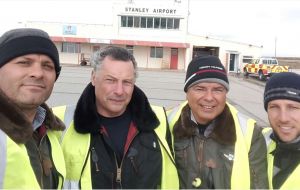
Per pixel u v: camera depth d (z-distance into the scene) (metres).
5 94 2.14
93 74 2.78
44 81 2.26
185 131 2.85
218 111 2.81
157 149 2.79
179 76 33.72
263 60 34.94
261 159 2.74
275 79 2.70
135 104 2.84
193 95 2.82
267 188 2.68
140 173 2.70
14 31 2.24
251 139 2.78
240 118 2.90
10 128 2.04
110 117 2.77
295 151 2.62
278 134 2.70
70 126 2.77
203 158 2.77
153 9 45.88
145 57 47.25
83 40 46.38
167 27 46.47
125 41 46.19
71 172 2.65
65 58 47.72
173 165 2.82
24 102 2.19
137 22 46.31
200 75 2.76
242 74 42.31
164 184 2.78
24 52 2.17
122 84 2.66
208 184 2.72
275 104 2.67
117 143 2.73
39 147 2.42
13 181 2.00
